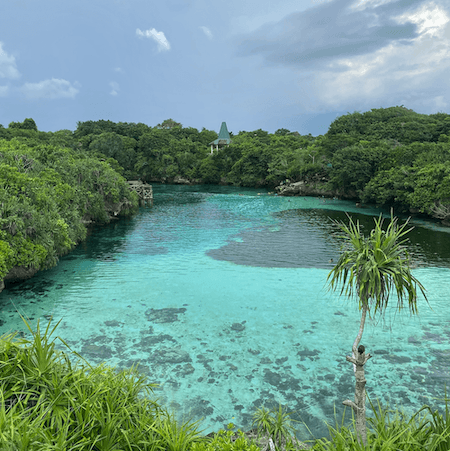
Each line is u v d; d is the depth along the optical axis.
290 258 42.56
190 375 18.92
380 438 7.62
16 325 24.59
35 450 6.05
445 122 117.12
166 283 33.69
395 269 9.05
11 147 65.50
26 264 31.80
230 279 34.78
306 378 18.83
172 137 182.12
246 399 17.02
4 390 7.63
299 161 114.44
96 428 7.44
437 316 26.12
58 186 48.38
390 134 122.88
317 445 8.11
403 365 20.03
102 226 63.25
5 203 33.12
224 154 148.00
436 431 7.53
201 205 89.56
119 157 156.50
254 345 22.23
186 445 8.04
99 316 26.23
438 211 62.66
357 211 77.50
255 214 75.31
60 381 7.98
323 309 27.67
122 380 9.12
